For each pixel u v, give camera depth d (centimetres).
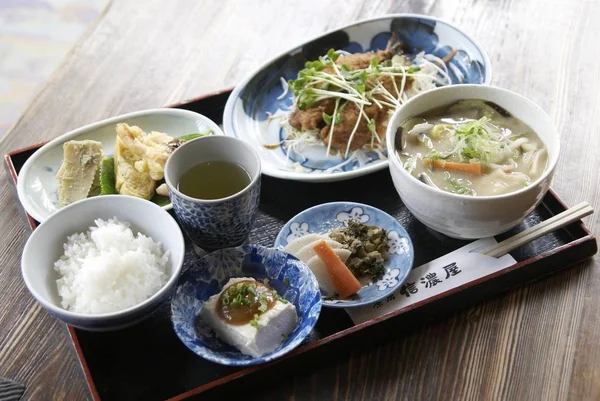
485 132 69
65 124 86
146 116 81
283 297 65
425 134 71
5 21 141
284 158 81
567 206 71
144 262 64
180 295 63
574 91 86
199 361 63
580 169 77
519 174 67
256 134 83
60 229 66
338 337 62
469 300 66
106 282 62
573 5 99
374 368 63
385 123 83
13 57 133
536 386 61
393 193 75
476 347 64
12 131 85
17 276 71
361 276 67
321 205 72
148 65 93
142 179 74
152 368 63
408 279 67
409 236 69
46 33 138
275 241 70
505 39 94
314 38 89
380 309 65
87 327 60
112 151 79
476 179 67
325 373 63
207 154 69
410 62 90
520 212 64
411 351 64
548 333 64
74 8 145
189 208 65
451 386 62
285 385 62
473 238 69
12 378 63
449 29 88
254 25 99
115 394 62
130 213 67
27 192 74
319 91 82
